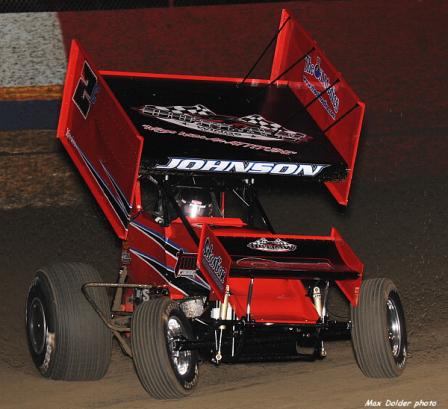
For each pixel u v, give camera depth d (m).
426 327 18.78
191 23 31.62
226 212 22.69
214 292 13.46
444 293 20.92
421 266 22.62
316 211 25.75
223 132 15.97
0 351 17.77
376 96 30.89
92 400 14.52
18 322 19.48
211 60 31.48
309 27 31.64
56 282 15.06
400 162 28.78
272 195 26.53
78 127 15.62
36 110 29.91
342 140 16.06
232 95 17.58
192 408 13.88
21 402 14.60
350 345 17.94
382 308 14.58
